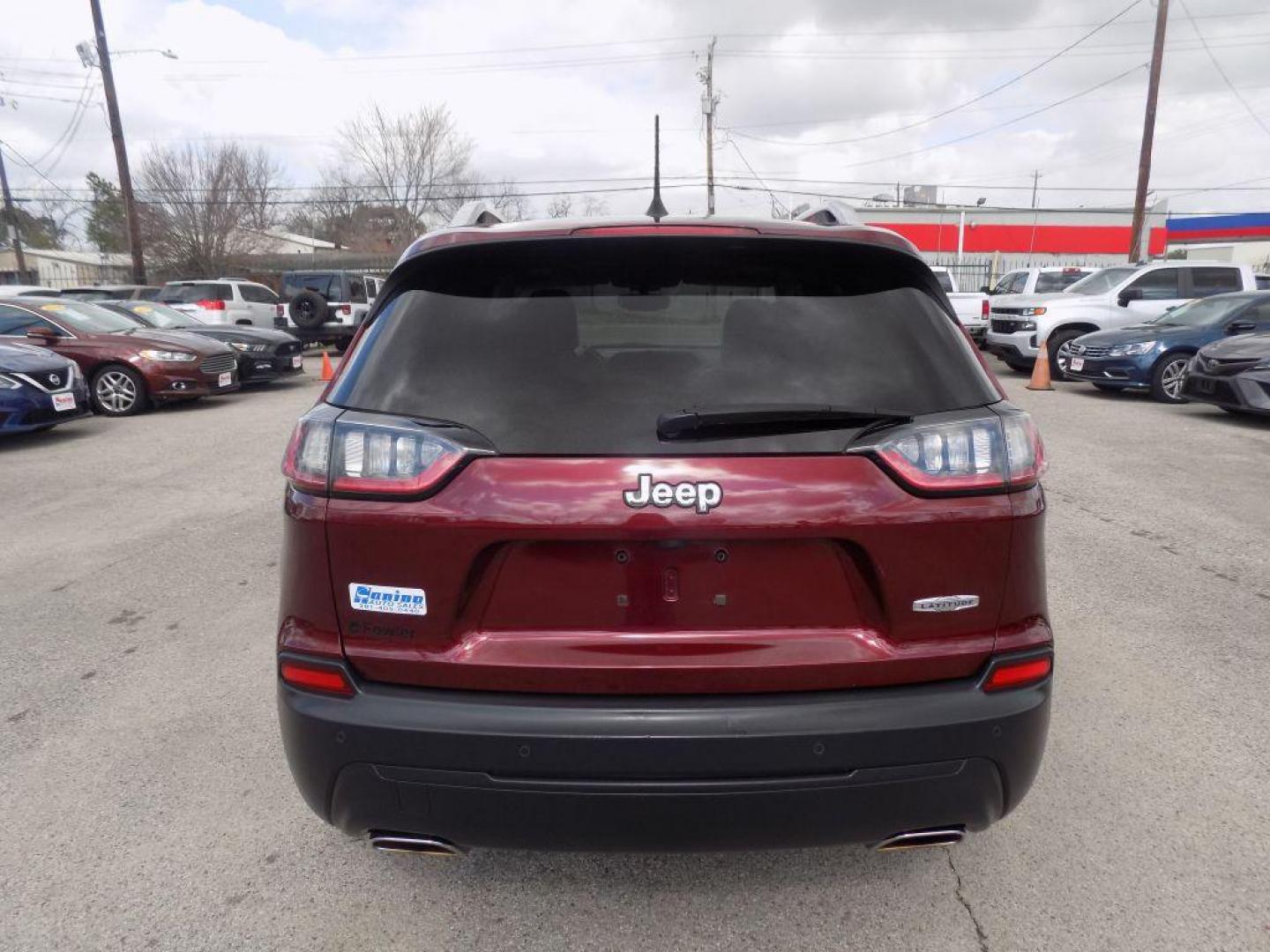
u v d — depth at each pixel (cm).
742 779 191
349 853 268
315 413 206
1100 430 966
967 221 4959
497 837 198
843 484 192
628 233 212
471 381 203
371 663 199
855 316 214
